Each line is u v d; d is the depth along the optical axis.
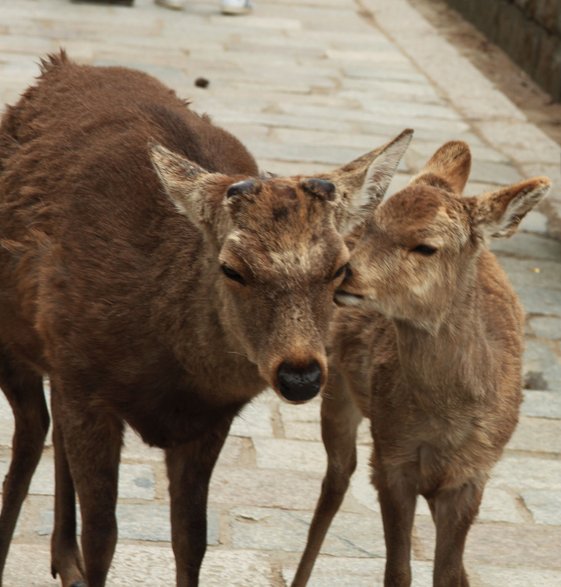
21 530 10.66
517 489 11.99
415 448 8.91
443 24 31.91
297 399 7.32
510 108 24.81
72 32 26.77
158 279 8.48
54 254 8.99
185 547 9.15
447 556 9.00
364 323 9.40
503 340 9.22
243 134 21.11
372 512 11.41
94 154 9.25
